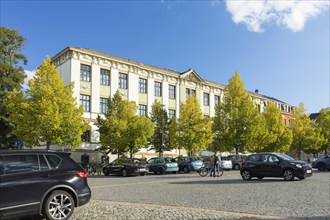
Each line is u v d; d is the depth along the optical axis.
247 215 8.16
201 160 31.47
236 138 39.03
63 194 7.59
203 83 52.97
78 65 38.09
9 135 32.12
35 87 28.42
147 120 35.38
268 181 18.09
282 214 8.32
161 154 42.44
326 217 7.96
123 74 42.75
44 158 7.66
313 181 17.69
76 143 28.98
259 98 64.94
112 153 35.97
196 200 10.87
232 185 15.91
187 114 39.03
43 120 27.27
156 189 14.58
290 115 74.19
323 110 60.28
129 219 7.79
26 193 7.11
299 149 56.00
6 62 34.38
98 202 10.65
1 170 7.04
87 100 38.62
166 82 47.84
